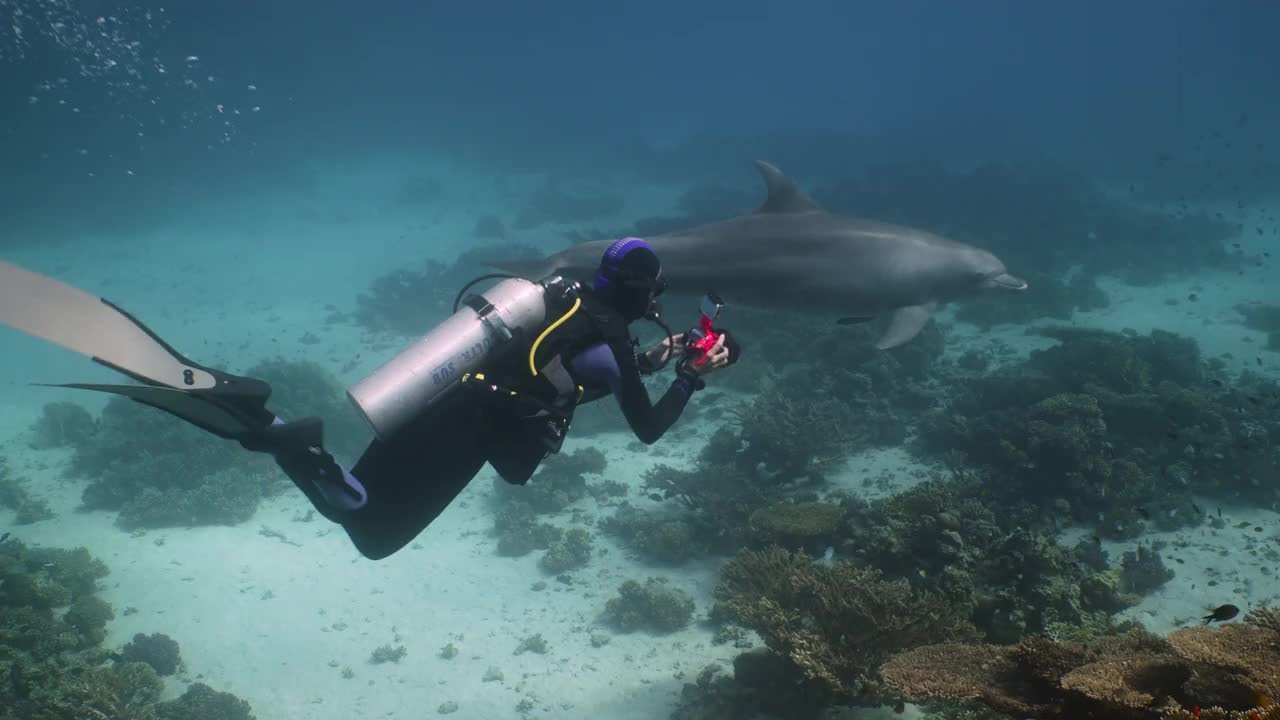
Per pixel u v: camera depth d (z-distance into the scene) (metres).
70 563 11.73
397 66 118.88
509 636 10.03
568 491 13.23
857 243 7.00
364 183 57.44
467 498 13.75
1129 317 20.81
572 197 41.69
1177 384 14.56
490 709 8.74
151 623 10.94
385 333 23.64
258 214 45.84
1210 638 3.56
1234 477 11.08
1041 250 26.64
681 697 8.24
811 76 169.00
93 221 45.19
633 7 158.12
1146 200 40.00
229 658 10.11
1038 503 11.05
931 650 4.64
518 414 2.50
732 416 15.20
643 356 2.91
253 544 12.82
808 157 51.22
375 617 10.74
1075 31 187.88
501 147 69.06
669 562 11.22
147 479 14.66
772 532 9.96
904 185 34.69
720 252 6.89
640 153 55.50
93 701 8.71
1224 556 9.66
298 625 10.69
